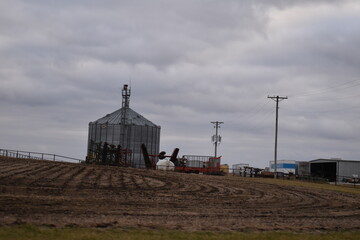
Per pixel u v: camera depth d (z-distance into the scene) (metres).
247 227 21.98
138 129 98.19
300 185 62.78
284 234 20.30
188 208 28.72
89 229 18.69
